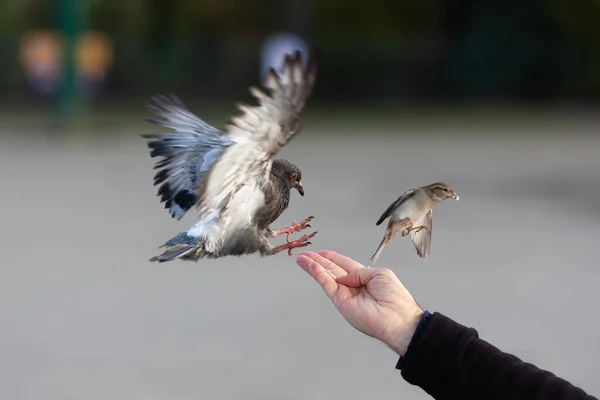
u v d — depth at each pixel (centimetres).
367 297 357
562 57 4528
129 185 1900
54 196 1738
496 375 321
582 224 1454
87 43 3528
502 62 4572
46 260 1171
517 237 1346
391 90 4619
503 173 2083
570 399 312
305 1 4831
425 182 1920
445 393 327
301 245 455
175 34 4966
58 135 3039
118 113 3872
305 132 3209
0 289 1023
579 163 2286
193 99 4512
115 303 969
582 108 4319
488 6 4600
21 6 4825
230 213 441
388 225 427
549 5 4459
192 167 491
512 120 3694
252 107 389
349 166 2208
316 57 390
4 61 4316
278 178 458
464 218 1505
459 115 3988
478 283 1052
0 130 3203
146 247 1254
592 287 1038
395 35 4959
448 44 4634
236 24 5006
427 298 980
